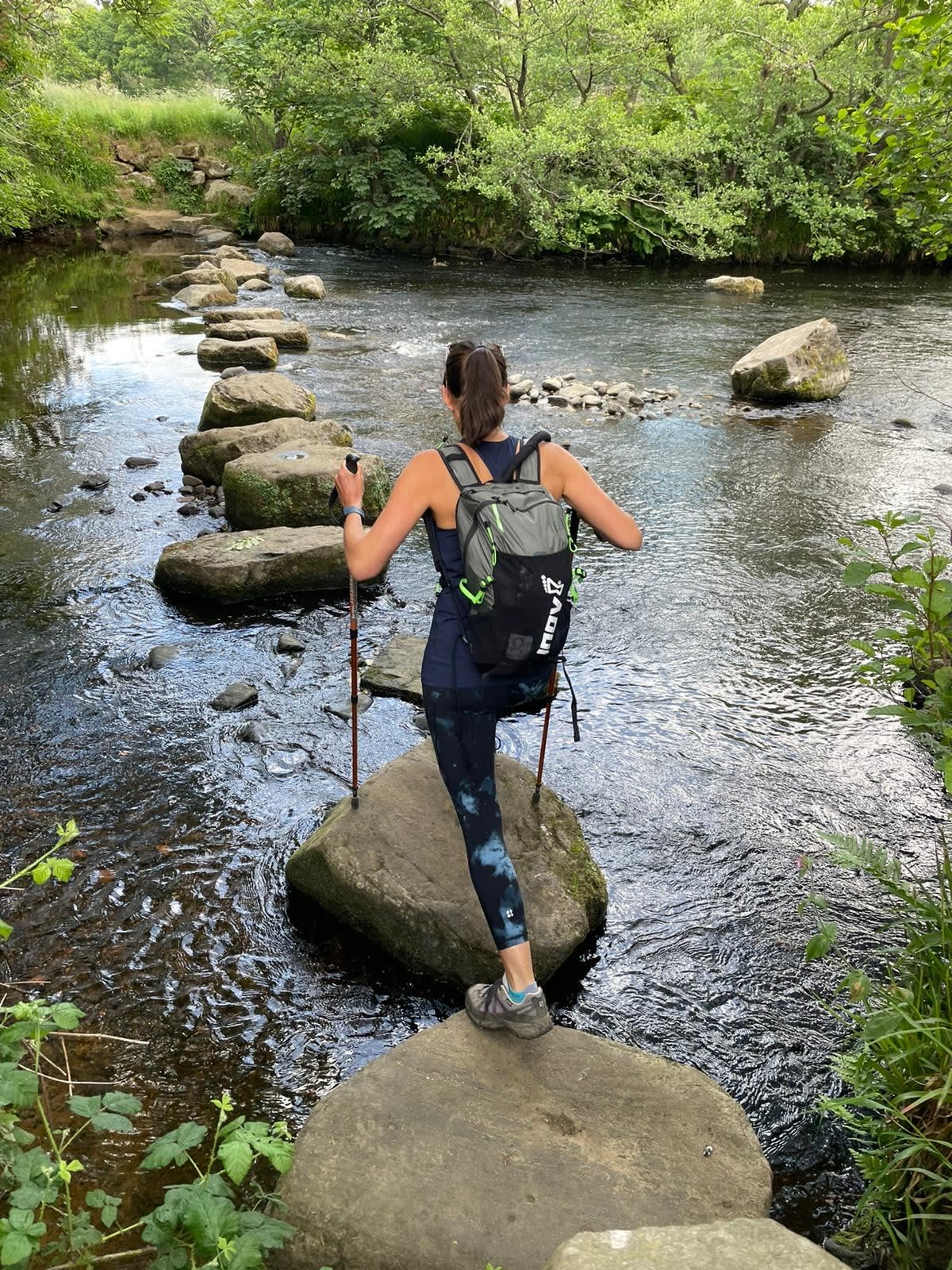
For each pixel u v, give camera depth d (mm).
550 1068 2668
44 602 5852
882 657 5473
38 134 20312
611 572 6531
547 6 18891
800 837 4039
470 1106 2521
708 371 11719
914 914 3562
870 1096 2566
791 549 6898
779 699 5070
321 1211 2246
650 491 7906
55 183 20391
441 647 2623
